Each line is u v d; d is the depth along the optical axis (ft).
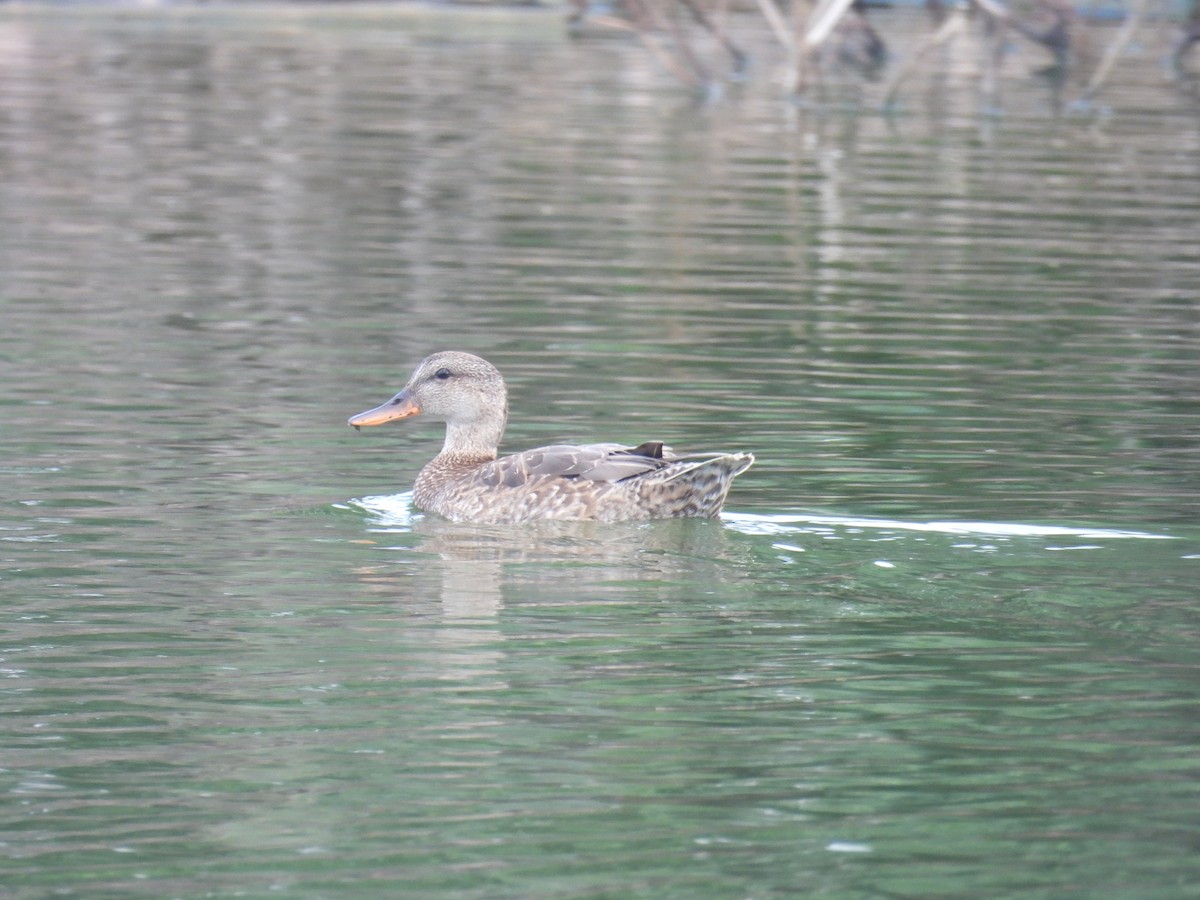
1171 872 24.54
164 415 50.14
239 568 37.73
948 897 23.89
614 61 140.46
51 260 71.15
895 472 45.03
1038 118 115.55
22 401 50.96
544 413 50.83
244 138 102.37
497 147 101.40
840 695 30.55
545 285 68.59
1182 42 142.61
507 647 32.94
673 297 66.74
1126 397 52.90
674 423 49.80
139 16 155.63
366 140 102.63
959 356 57.98
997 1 135.54
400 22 160.45
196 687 30.89
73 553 38.37
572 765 27.78
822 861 24.82
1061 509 41.78
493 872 24.52
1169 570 37.29
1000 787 27.07
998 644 32.99
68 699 30.32
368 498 43.91
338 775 27.43
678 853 25.07
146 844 25.35
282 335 59.98
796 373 55.57
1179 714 29.71
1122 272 72.38
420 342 59.16
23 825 25.86
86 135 101.86
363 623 34.24
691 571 37.63
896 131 110.22
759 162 98.32
